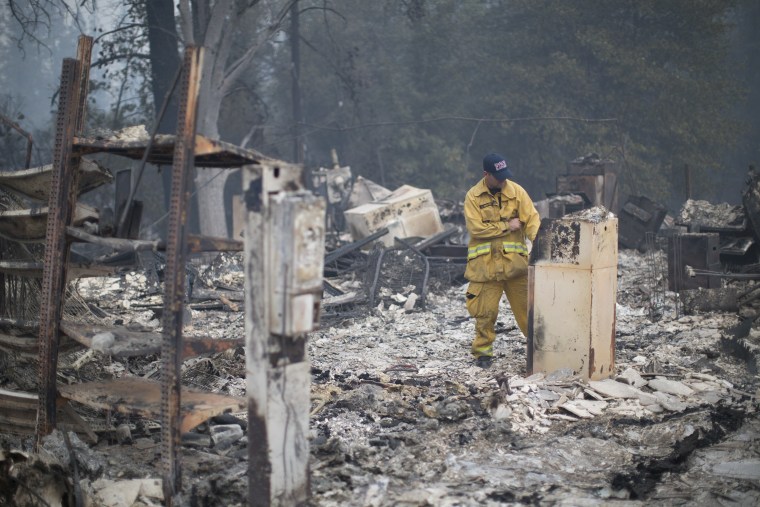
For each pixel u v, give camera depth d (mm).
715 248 9781
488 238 6438
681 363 6684
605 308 5926
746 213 10734
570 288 5809
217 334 8242
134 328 4340
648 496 3998
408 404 5477
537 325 5988
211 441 4789
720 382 6020
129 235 4203
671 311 9039
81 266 4523
